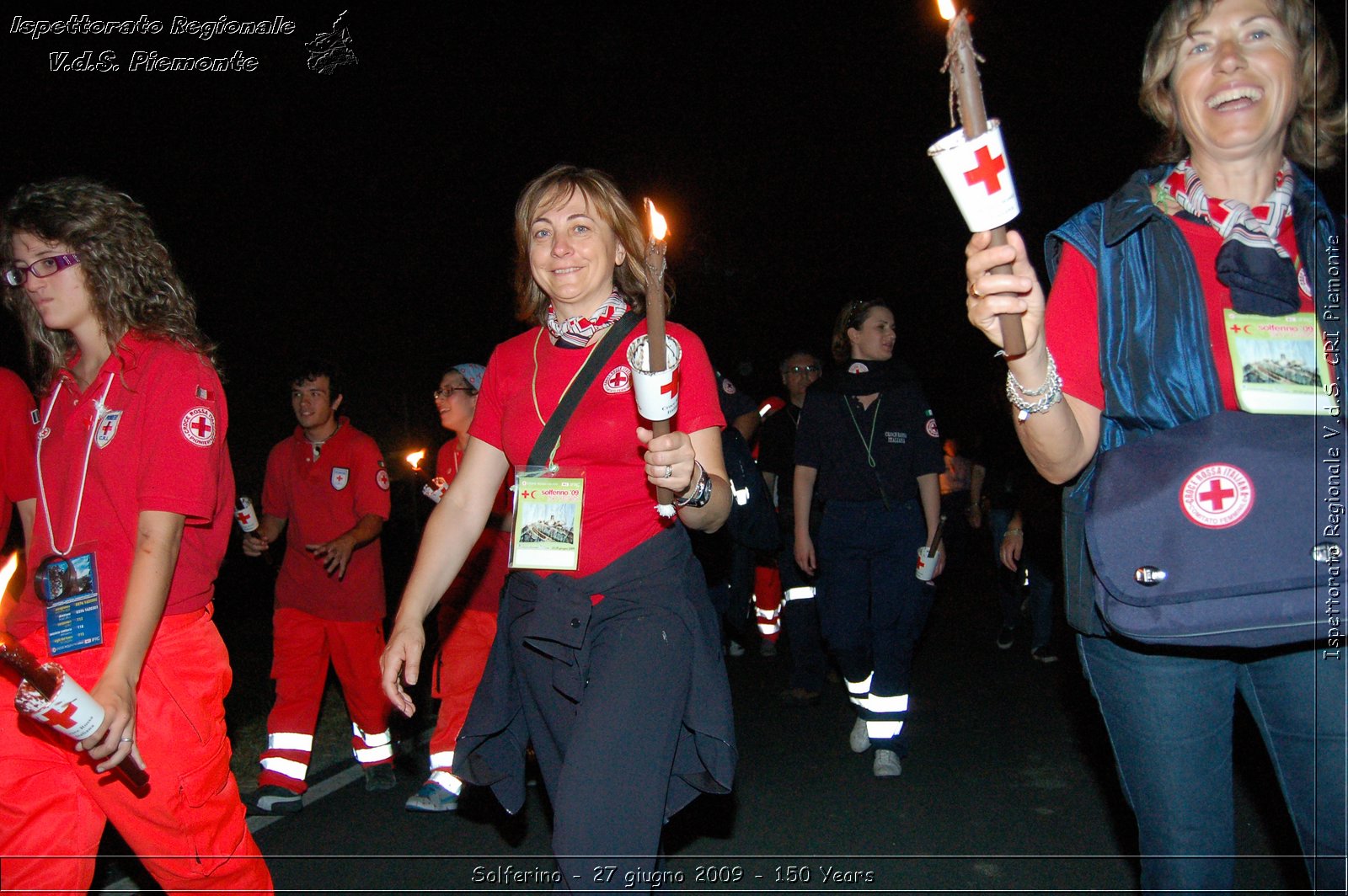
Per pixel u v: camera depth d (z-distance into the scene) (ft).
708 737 8.75
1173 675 7.60
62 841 9.04
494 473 9.95
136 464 9.14
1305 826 7.41
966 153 6.07
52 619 9.02
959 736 19.92
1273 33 7.44
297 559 17.12
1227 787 7.73
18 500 10.65
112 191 9.68
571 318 9.77
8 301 10.14
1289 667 7.33
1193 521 7.10
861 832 15.19
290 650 16.85
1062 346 7.81
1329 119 7.74
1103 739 19.15
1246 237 7.50
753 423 21.58
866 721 18.16
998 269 6.42
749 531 13.44
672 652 8.71
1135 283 7.64
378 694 17.25
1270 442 7.11
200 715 9.23
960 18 5.92
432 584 9.41
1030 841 14.66
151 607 8.71
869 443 17.74
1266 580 6.89
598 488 9.11
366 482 17.06
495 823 15.79
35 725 8.97
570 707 9.07
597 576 8.98
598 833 8.09
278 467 17.44
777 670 26.23
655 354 7.51
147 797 8.96
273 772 16.33
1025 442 7.63
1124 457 7.49
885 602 17.58
